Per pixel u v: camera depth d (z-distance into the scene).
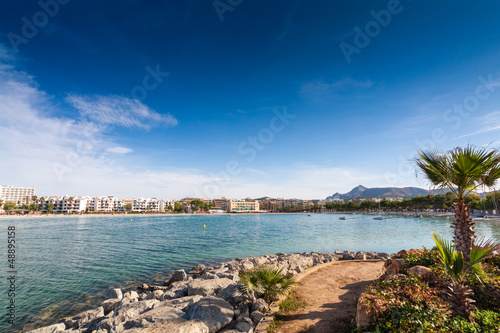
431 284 8.02
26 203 184.50
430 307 6.10
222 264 22.92
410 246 35.00
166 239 45.53
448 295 6.88
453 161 9.42
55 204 193.75
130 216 179.25
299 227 73.75
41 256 29.39
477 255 6.84
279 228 70.56
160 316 8.03
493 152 8.82
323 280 12.88
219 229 68.50
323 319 8.31
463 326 5.38
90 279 20.34
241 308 9.07
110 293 17.06
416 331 5.39
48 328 11.08
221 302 8.69
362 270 14.71
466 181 9.45
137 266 24.70
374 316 6.42
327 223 91.25
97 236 49.97
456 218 9.77
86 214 180.50
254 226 80.31
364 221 97.44
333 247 35.44
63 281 19.80
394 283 7.99
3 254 30.44
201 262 26.53
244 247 36.09
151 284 19.28
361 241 40.72
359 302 7.09
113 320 10.29
